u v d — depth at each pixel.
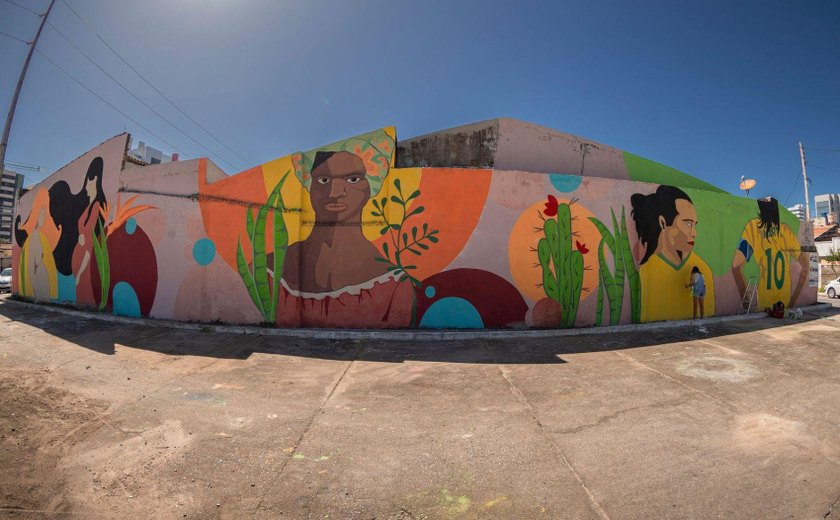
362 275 7.99
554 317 8.30
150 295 8.71
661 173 10.43
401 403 4.33
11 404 4.02
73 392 4.45
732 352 6.53
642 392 4.67
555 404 4.31
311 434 3.57
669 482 2.82
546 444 3.39
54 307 10.48
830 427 3.74
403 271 8.01
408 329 7.91
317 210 8.07
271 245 8.07
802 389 4.77
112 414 3.91
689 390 4.73
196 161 8.52
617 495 2.67
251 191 8.23
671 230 9.49
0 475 2.77
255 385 4.86
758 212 11.39
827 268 24.95
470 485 2.78
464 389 4.78
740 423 3.82
